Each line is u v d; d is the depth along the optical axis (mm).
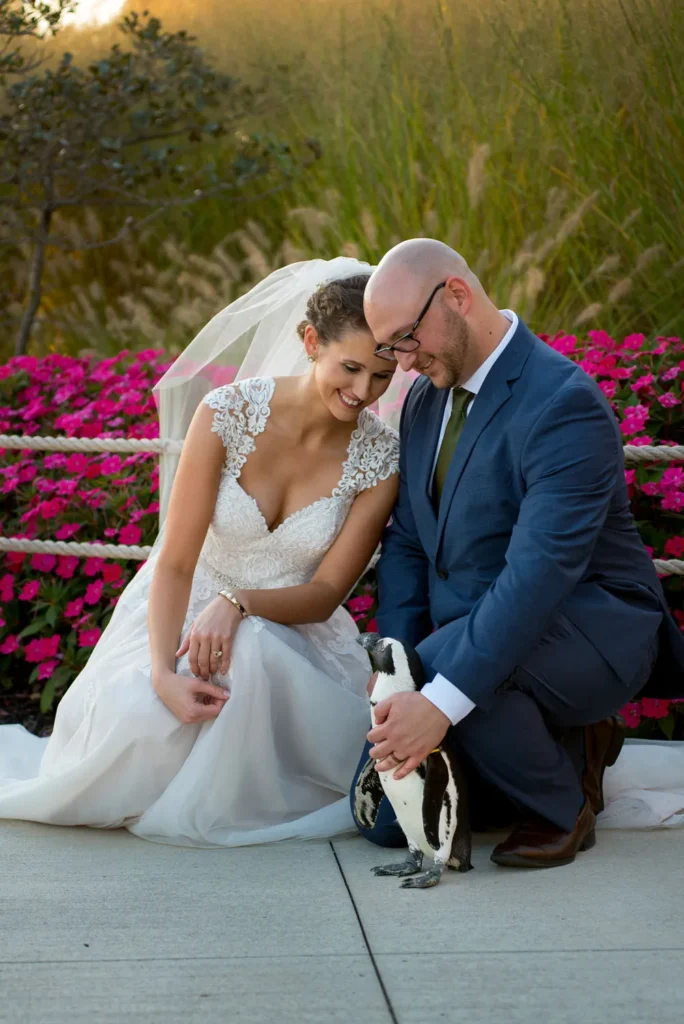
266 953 2146
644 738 3646
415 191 6414
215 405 2982
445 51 6938
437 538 2730
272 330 3371
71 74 7062
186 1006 1943
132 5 8312
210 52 8078
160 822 2771
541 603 2432
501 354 2635
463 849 2527
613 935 2213
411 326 2535
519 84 6523
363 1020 1896
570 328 5879
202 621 2830
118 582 4059
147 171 7320
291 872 2582
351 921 2293
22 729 3703
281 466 3027
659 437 4023
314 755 2893
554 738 2713
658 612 2742
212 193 7211
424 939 2203
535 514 2490
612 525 2713
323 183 7035
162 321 7410
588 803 2672
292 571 3086
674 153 6121
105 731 2816
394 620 2867
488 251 6109
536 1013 1918
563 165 6418
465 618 2531
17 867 2611
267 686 2791
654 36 6344
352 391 2801
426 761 2455
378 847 2758
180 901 2402
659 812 2904
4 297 8117
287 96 7598
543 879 2516
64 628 4258
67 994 1985
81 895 2438
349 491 3039
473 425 2637
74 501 4387
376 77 7129
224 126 7852
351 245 5934
